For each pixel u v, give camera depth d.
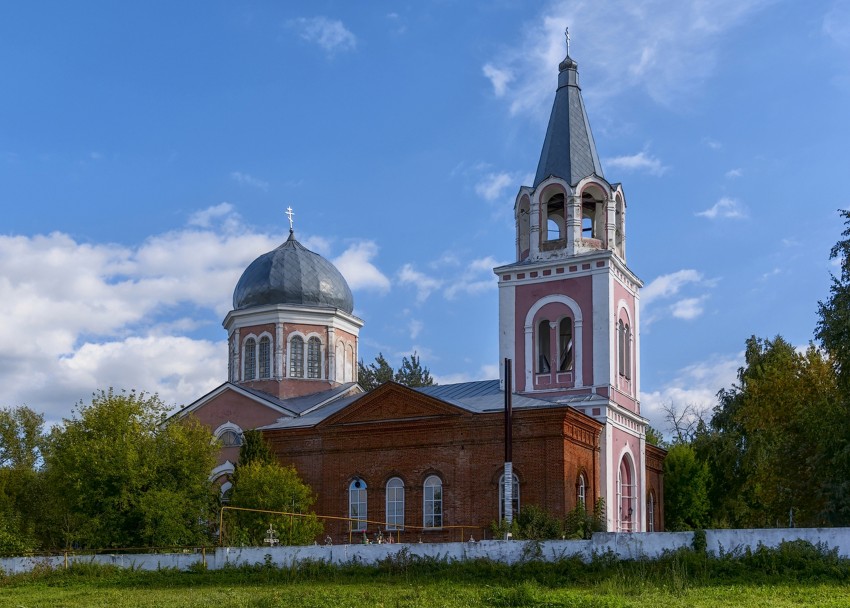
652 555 31.64
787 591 27.22
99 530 44.53
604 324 49.47
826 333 40.44
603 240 51.72
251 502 45.56
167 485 46.34
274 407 55.03
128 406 47.25
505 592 27.58
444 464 47.06
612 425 49.34
